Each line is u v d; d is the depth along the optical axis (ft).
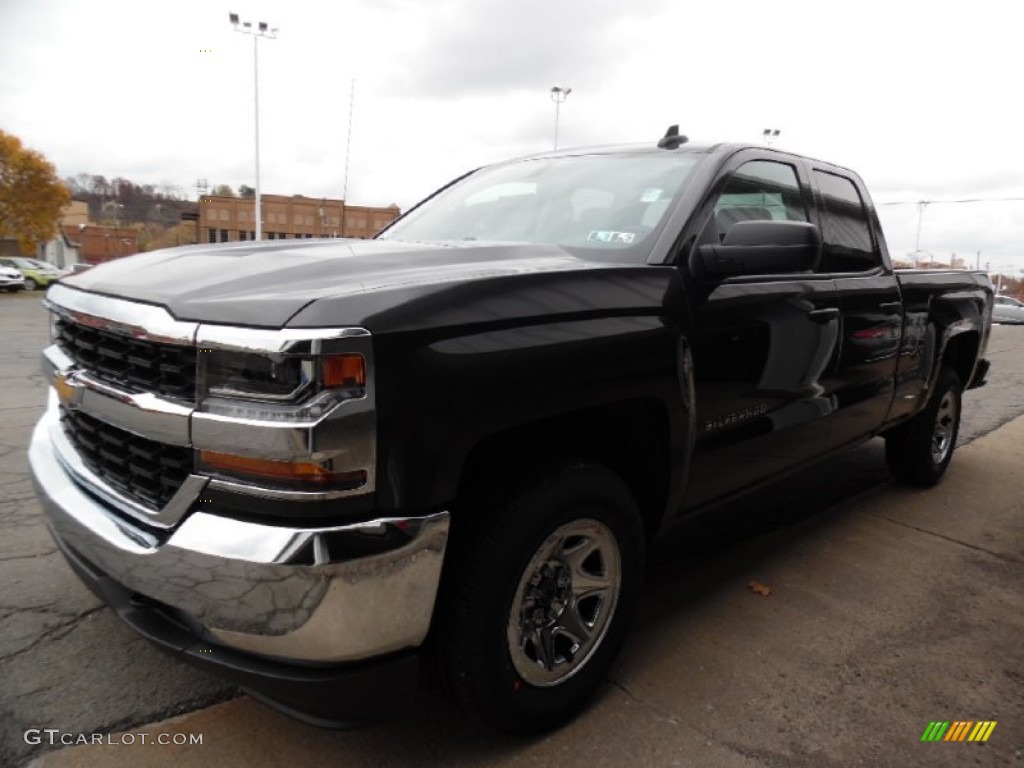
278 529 5.84
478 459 7.20
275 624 5.93
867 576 12.08
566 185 10.89
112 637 9.36
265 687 6.23
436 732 7.84
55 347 8.72
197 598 6.14
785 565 12.42
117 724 7.78
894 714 8.39
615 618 8.32
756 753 7.66
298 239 10.46
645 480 8.89
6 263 125.18
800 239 8.90
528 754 7.55
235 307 6.11
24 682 8.41
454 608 6.83
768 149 11.36
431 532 6.20
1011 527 14.57
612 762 7.47
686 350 8.59
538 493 7.13
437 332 6.26
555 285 7.39
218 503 6.12
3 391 25.50
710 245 9.29
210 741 7.57
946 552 13.17
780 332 10.20
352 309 5.96
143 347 6.70
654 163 10.55
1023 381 35.99
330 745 7.59
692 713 8.28
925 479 16.66
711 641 9.85
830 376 11.68
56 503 7.57
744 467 10.14
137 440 6.85
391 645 6.28
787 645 9.81
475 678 6.95
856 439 13.41
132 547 6.51
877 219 14.14
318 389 5.74
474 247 8.98
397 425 5.99
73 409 7.77
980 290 17.42
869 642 9.96
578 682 7.96
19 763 7.17
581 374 7.25
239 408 5.94
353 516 5.94
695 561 12.53
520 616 7.29
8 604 10.06
